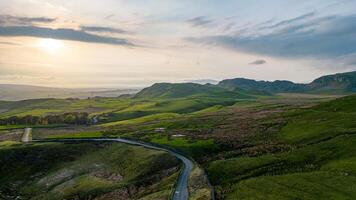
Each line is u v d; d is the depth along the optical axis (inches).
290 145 4397.1
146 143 6092.5
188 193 3326.8
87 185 4894.2
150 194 3631.9
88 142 6584.6
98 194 4549.7
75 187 4943.4
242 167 3826.3
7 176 5693.9
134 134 7081.7
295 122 5600.4
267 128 5684.1
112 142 6437.0
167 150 5364.2
